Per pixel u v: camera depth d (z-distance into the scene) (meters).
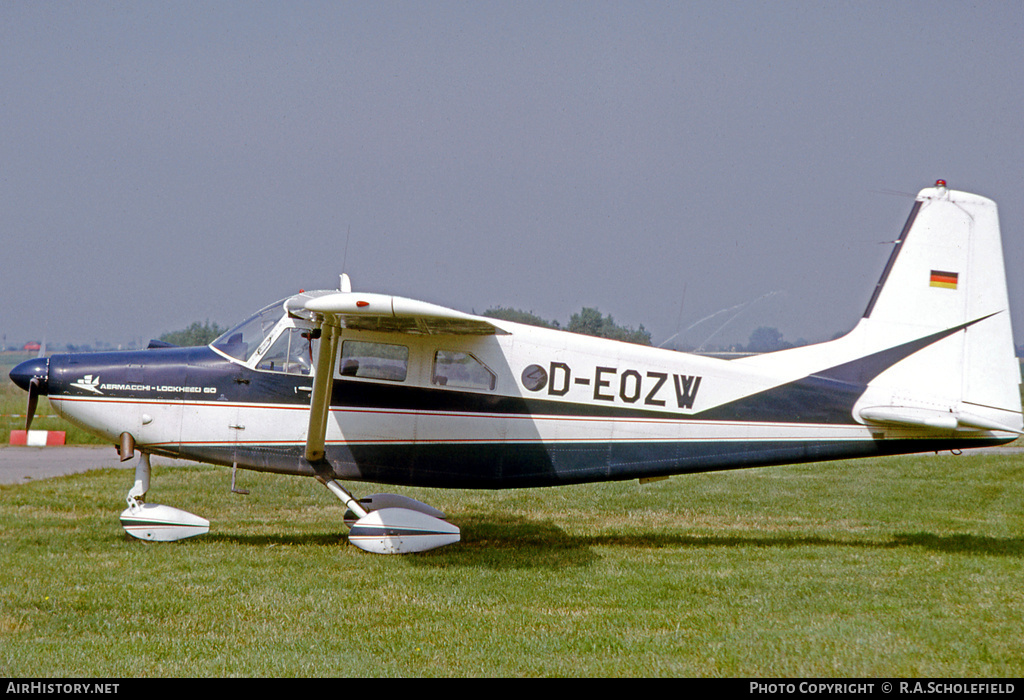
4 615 10.26
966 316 15.79
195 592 11.50
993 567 13.78
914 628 10.30
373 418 14.71
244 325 15.16
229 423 14.56
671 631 10.15
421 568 13.38
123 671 8.43
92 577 12.16
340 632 9.93
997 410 15.70
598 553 14.84
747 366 15.79
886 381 15.86
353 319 13.16
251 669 8.55
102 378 14.54
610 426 15.30
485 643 9.58
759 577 12.97
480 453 14.98
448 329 13.74
